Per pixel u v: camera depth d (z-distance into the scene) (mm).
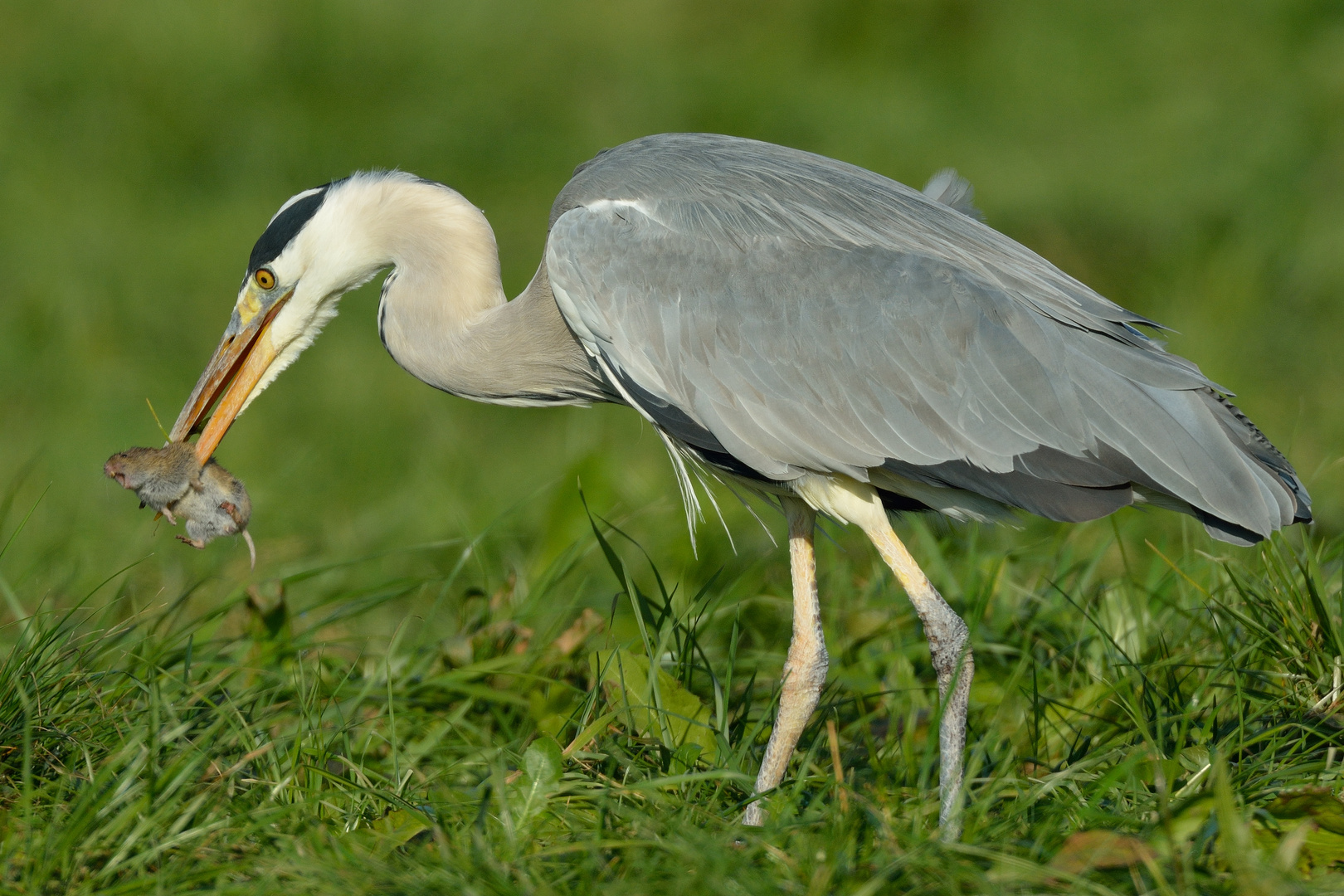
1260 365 15828
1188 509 7699
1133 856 6066
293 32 21750
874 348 7762
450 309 8922
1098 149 21031
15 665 7512
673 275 8023
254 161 20172
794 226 8094
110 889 6199
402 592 9734
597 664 8266
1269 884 5738
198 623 8945
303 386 16188
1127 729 7973
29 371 15867
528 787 7023
